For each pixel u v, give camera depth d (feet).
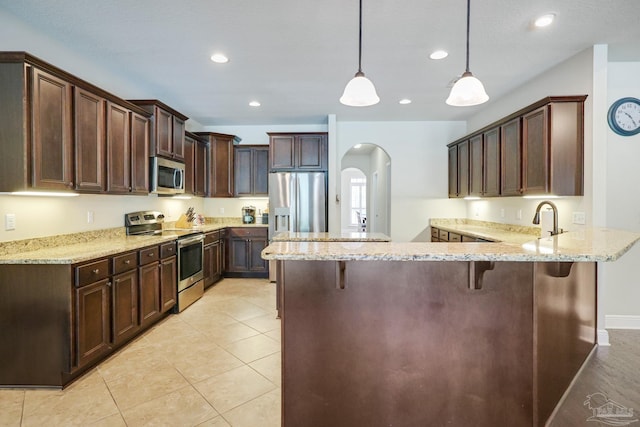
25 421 6.09
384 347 5.54
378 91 13.05
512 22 8.11
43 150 7.25
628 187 10.30
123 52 9.68
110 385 7.29
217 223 19.03
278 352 8.92
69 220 9.41
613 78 10.34
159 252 10.70
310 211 16.71
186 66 10.68
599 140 9.23
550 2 7.32
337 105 15.03
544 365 5.77
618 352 8.84
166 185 12.36
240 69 10.95
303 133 17.11
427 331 5.54
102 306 8.07
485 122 15.51
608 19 7.99
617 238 6.64
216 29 8.43
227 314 11.89
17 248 7.82
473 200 17.26
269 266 16.60
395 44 9.22
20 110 6.88
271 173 16.84
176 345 9.33
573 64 10.00
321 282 5.48
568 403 6.61
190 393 6.98
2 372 7.19
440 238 16.52
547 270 5.84
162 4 7.34
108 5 7.36
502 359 5.54
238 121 18.06
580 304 7.86
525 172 10.73
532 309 5.45
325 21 8.06
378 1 7.25
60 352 7.13
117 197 11.55
